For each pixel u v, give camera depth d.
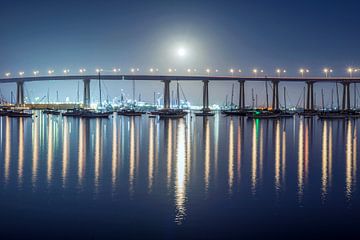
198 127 115.38
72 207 34.25
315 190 39.88
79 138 83.38
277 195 38.03
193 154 61.59
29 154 60.47
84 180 43.19
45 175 45.44
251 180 43.91
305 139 84.19
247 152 64.25
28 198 36.56
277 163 54.12
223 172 47.88
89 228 30.11
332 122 141.88
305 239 28.59
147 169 49.16
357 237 28.86
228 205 35.06
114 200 36.12
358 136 90.88
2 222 31.05
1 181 42.59
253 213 33.16
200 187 40.69
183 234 29.28
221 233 29.44
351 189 40.25
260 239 28.59
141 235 29.06
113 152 63.16
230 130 105.25
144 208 34.12
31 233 29.25
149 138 84.38
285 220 31.70
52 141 77.69
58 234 29.12
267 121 147.50
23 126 114.62
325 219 31.91
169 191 39.09
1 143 74.12
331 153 63.78
